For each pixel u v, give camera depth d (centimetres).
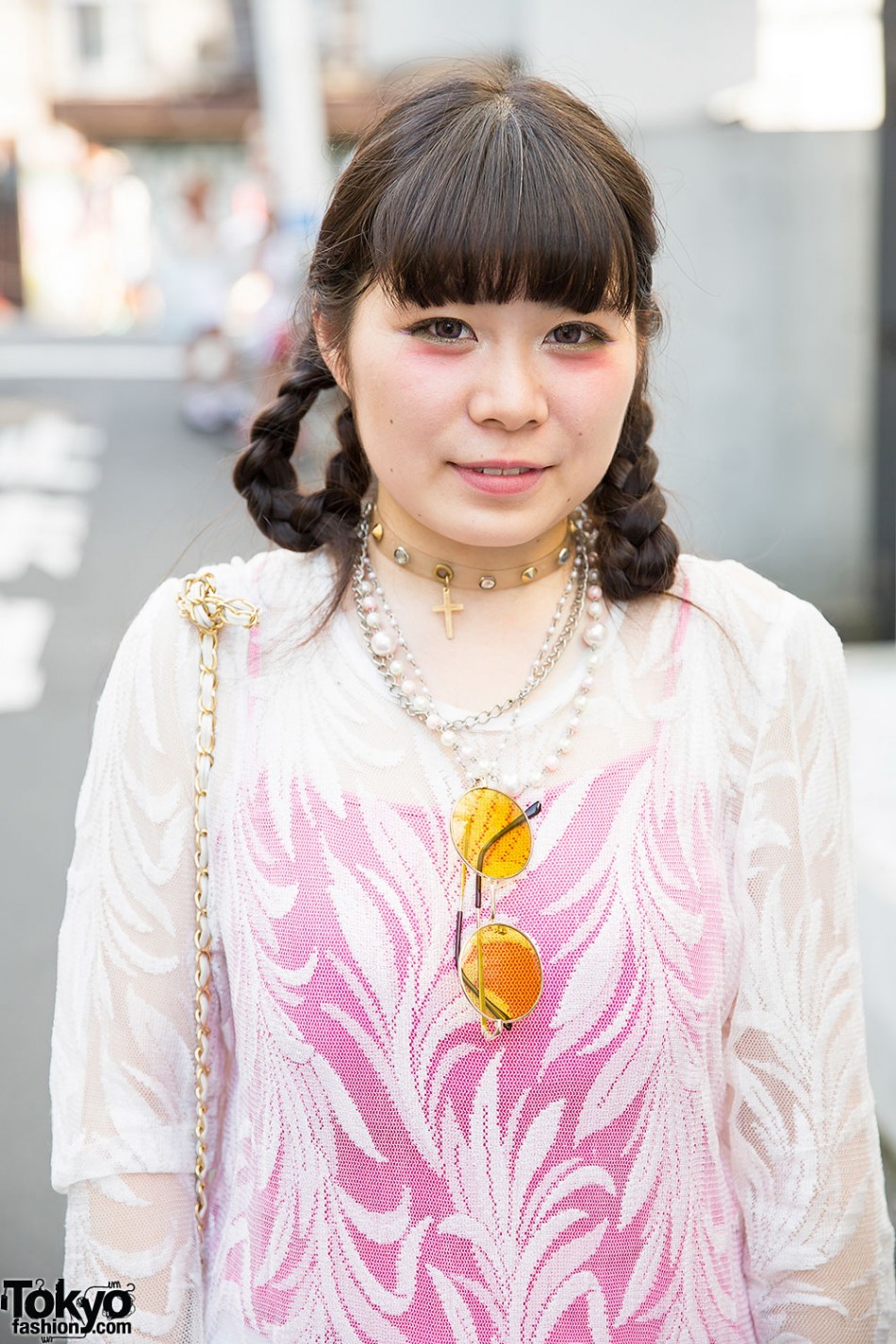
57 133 2306
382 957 109
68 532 716
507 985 107
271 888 112
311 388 128
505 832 109
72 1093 119
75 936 121
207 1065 119
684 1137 114
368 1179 111
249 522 150
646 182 110
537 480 108
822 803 119
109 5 2277
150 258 2206
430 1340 112
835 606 483
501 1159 110
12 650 550
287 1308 114
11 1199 257
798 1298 116
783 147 463
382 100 119
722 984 114
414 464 108
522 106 105
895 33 455
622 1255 112
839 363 480
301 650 120
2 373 1348
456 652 119
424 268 100
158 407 1118
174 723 118
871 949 247
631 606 122
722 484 487
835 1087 118
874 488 486
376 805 113
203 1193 121
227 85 2323
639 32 451
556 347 106
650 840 114
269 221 993
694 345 475
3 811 419
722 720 119
